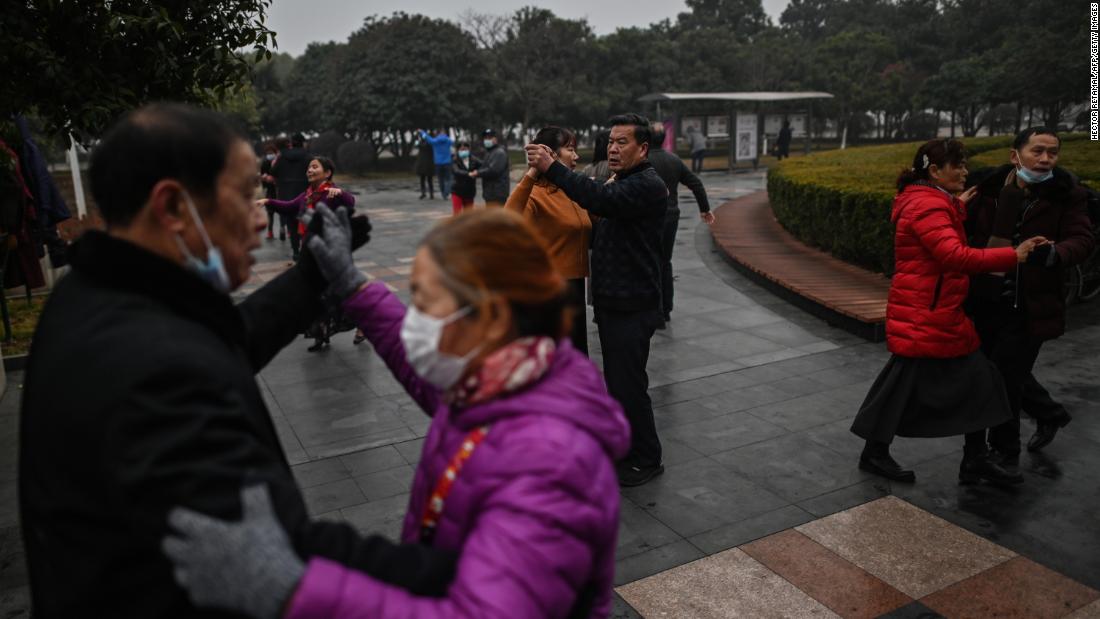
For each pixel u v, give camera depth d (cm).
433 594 100
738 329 659
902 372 358
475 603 95
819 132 4128
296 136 946
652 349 605
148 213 110
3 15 363
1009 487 363
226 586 89
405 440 427
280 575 90
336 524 102
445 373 112
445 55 2938
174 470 91
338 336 636
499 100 3306
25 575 299
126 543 98
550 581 99
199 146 110
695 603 279
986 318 372
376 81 2914
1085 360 537
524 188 380
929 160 340
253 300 151
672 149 2369
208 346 107
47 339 107
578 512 102
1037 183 353
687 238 1160
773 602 280
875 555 309
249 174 117
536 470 102
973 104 3403
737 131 2492
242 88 461
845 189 860
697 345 613
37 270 637
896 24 4809
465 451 110
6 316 606
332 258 152
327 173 632
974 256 321
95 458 96
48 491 101
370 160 2833
